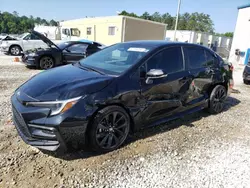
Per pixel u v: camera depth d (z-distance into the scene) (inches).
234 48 674.8
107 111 109.3
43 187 88.1
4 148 112.1
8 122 141.1
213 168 107.5
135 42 156.6
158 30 805.9
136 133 139.0
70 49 365.7
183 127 153.6
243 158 117.8
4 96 196.4
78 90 102.7
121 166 104.9
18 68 356.5
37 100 99.3
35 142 100.4
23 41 537.0
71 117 98.2
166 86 135.9
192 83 155.2
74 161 105.9
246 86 322.0
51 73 128.4
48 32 1221.7
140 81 122.6
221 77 180.7
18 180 90.9
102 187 90.7
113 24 726.5
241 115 186.2
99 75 119.3
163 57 139.2
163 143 128.8
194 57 160.6
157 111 135.2
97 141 109.7
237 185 96.0
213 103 179.3
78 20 916.6
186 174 101.9
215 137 141.3
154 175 100.0
